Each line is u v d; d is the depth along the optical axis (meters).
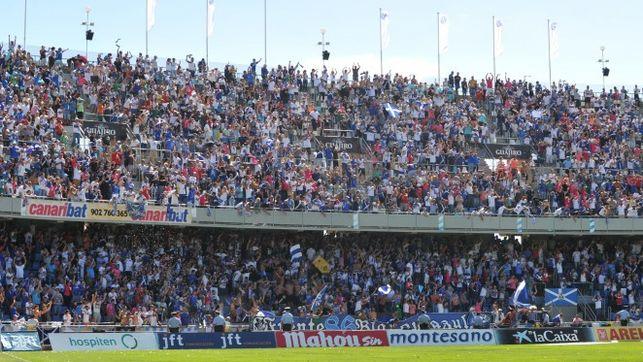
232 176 77.56
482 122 98.81
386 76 101.62
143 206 70.25
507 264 82.19
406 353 51.03
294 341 57.84
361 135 92.12
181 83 90.12
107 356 46.88
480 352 52.31
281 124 89.06
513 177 90.44
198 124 83.75
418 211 82.12
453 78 104.62
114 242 72.31
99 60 88.38
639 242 90.81
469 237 86.62
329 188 82.56
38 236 69.12
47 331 56.88
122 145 76.00
